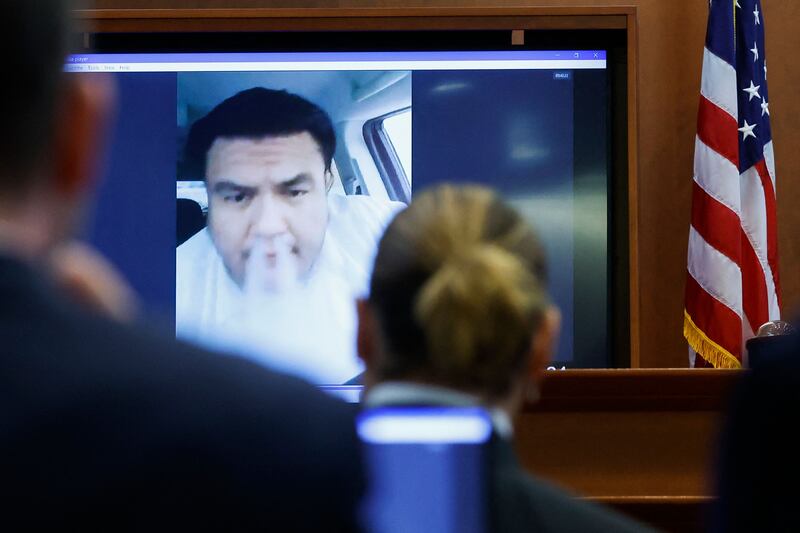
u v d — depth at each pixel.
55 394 1.34
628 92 9.91
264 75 10.03
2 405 1.33
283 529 1.34
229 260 9.96
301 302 9.91
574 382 5.42
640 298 10.85
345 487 1.38
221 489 1.33
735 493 2.52
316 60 10.02
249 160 9.98
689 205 10.92
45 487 1.31
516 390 3.03
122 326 1.42
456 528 2.39
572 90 9.97
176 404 1.36
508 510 2.50
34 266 1.42
